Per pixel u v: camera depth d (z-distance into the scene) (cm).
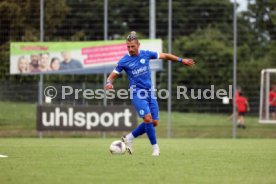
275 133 8650
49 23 8944
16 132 8369
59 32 9062
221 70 9581
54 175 2947
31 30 8806
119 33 9869
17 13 8756
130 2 9856
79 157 4047
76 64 8212
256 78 9306
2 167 3334
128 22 9988
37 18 8819
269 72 8831
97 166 3394
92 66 8188
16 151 4700
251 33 9662
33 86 8444
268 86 8831
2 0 8731
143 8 9969
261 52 9569
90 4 9288
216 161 3816
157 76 9550
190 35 10062
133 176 2914
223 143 6406
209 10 10056
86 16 9150
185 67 9512
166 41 10181
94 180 2750
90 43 8188
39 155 4247
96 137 8106
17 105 8481
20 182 2670
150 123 4122
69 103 8262
